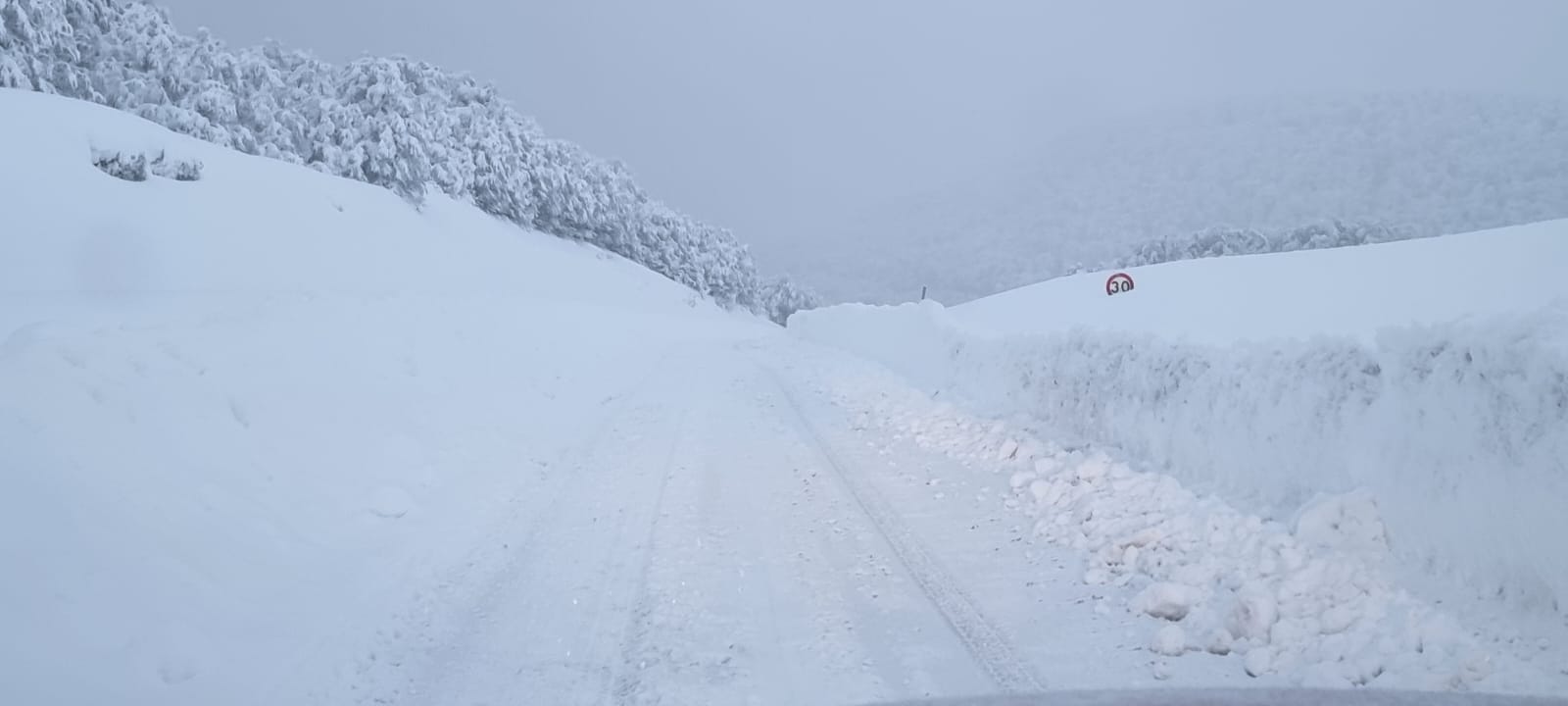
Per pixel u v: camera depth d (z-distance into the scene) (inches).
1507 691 131.4
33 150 807.7
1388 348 191.5
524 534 275.1
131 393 254.4
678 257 3248.0
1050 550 235.5
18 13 1169.4
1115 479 275.6
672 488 324.2
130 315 524.7
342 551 248.7
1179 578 199.2
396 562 244.5
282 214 1085.8
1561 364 147.0
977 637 181.2
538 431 440.1
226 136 1385.3
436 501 305.9
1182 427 277.3
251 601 204.8
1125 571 211.9
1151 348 304.2
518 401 486.0
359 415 347.9
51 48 1242.6
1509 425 158.1
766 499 304.7
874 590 212.7
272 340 363.3
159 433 245.1
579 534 271.0
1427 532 176.9
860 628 190.2
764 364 852.6
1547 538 149.0
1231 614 171.0
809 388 627.2
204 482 239.6
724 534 263.7
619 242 2940.5
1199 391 269.6
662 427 462.3
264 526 239.8
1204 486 256.2
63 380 237.9
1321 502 197.9
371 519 277.1
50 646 159.8
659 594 215.2
